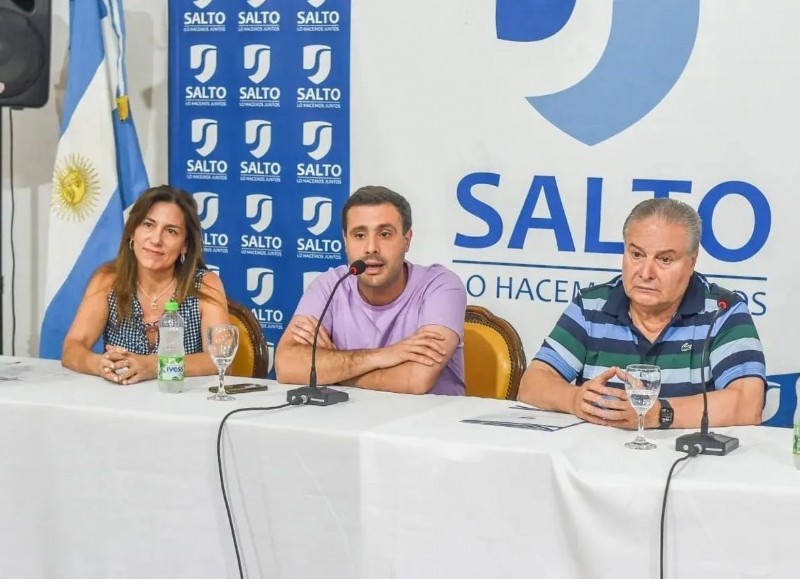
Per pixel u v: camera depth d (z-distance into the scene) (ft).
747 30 11.13
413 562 7.19
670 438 7.43
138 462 7.92
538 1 11.84
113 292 10.66
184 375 9.34
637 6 11.48
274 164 13.17
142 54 13.69
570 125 11.89
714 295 8.57
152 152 13.84
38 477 8.23
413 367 9.22
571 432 7.43
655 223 8.27
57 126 14.24
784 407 11.41
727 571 6.31
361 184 12.81
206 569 7.80
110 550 8.07
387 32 12.50
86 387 8.94
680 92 11.44
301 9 12.84
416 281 10.12
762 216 11.28
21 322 14.71
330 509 7.39
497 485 6.91
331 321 10.13
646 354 8.58
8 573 8.42
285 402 8.39
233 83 13.25
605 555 6.56
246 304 13.48
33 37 12.34
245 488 7.61
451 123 12.35
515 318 12.33
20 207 14.52
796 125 11.07
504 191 12.22
